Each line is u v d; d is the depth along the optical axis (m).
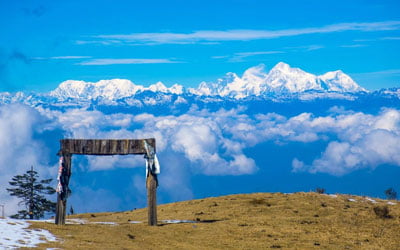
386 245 41.09
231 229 45.16
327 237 43.19
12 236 33.06
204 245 39.31
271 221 48.94
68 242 33.94
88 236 37.16
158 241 39.22
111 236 38.44
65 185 41.56
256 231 44.56
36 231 36.28
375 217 51.19
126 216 56.38
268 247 39.41
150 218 45.44
